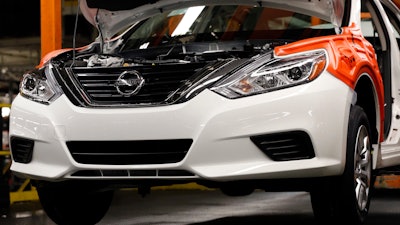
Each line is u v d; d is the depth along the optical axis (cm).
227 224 500
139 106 345
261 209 639
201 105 334
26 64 2517
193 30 467
